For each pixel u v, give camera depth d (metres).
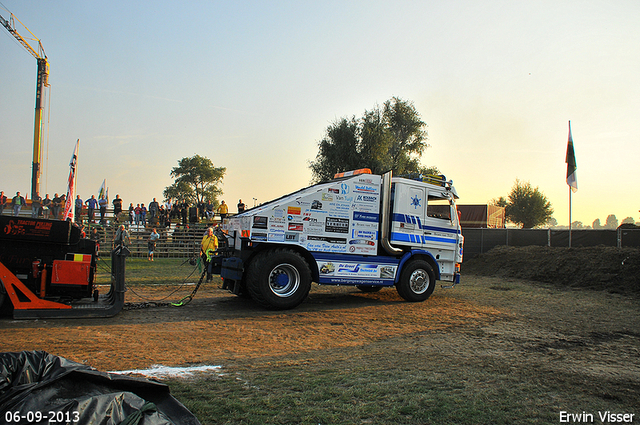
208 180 77.50
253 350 5.83
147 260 22.94
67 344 5.79
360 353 5.71
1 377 2.56
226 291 11.95
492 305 10.08
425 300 10.75
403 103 46.00
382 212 10.24
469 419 3.43
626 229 16.27
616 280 13.12
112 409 2.45
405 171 42.62
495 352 5.82
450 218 11.32
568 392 4.16
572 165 17.83
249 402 3.68
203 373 4.62
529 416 3.52
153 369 4.76
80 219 25.55
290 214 9.20
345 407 3.62
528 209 55.69
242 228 9.14
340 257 9.66
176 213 28.58
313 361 5.25
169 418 2.65
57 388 2.54
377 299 10.95
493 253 19.91
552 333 7.14
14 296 7.18
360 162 39.00
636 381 4.57
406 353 5.73
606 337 6.91
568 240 18.11
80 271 7.61
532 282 15.09
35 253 7.72
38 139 45.06
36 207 25.47
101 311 7.69
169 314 8.33
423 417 3.45
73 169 15.30
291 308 9.19
